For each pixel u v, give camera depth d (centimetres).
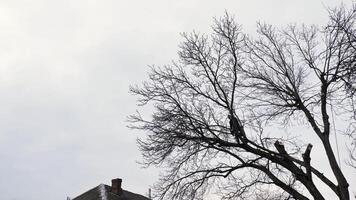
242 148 1633
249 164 1630
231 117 1652
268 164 1648
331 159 1611
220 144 1648
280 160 1590
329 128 1677
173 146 1667
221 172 1656
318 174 1619
